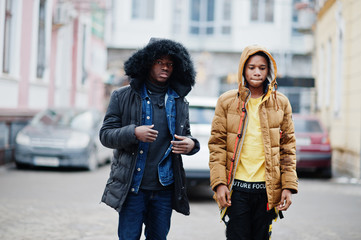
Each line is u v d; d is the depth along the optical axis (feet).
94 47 77.10
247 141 10.96
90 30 73.15
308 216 22.13
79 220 19.89
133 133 10.16
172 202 11.07
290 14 85.66
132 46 84.28
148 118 10.87
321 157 36.86
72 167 40.81
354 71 39.58
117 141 10.39
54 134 37.14
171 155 10.97
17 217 19.99
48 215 20.67
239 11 87.61
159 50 10.69
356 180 36.55
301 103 84.84
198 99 27.78
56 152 36.42
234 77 79.77
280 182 10.91
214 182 10.90
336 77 46.85
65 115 40.50
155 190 10.82
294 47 85.61
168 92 11.16
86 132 38.34
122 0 88.43
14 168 37.91
